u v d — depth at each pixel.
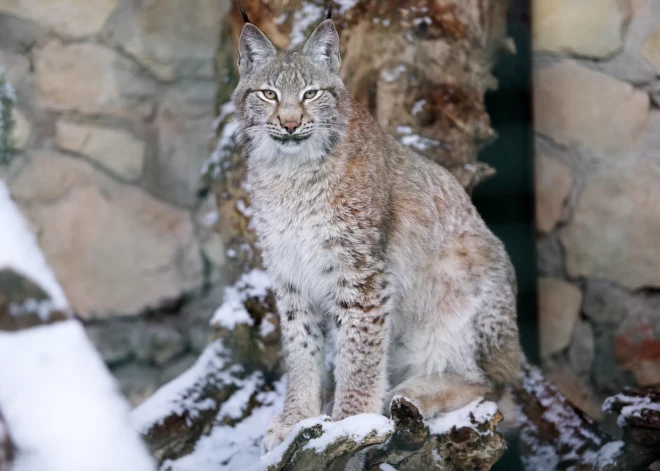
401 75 9.68
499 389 8.37
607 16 11.41
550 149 11.72
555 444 9.45
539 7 11.65
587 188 11.58
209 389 9.14
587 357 11.53
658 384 11.14
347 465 7.12
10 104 9.05
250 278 9.60
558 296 11.72
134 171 13.27
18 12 12.75
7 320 2.92
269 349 9.31
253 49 7.80
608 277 11.48
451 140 9.75
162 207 13.33
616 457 8.44
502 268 8.37
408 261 7.97
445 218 8.14
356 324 7.57
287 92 7.39
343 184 7.47
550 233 11.76
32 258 3.04
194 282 13.33
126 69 13.16
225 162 9.88
